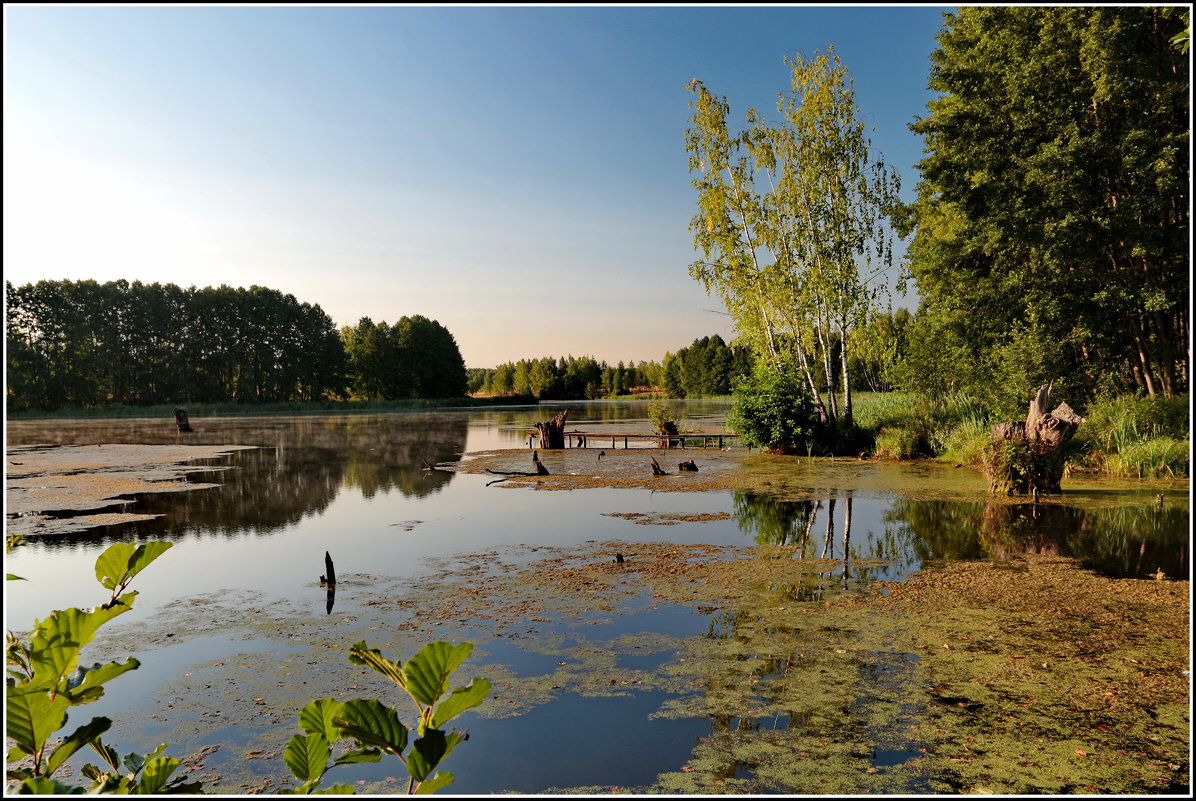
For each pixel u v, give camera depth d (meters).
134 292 65.94
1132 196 17.19
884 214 19.34
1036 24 19.02
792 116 19.44
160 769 1.57
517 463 19.30
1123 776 3.39
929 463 17.38
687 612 6.06
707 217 19.80
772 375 20.45
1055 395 18.48
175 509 11.99
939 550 8.19
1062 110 18.06
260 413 61.53
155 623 5.95
